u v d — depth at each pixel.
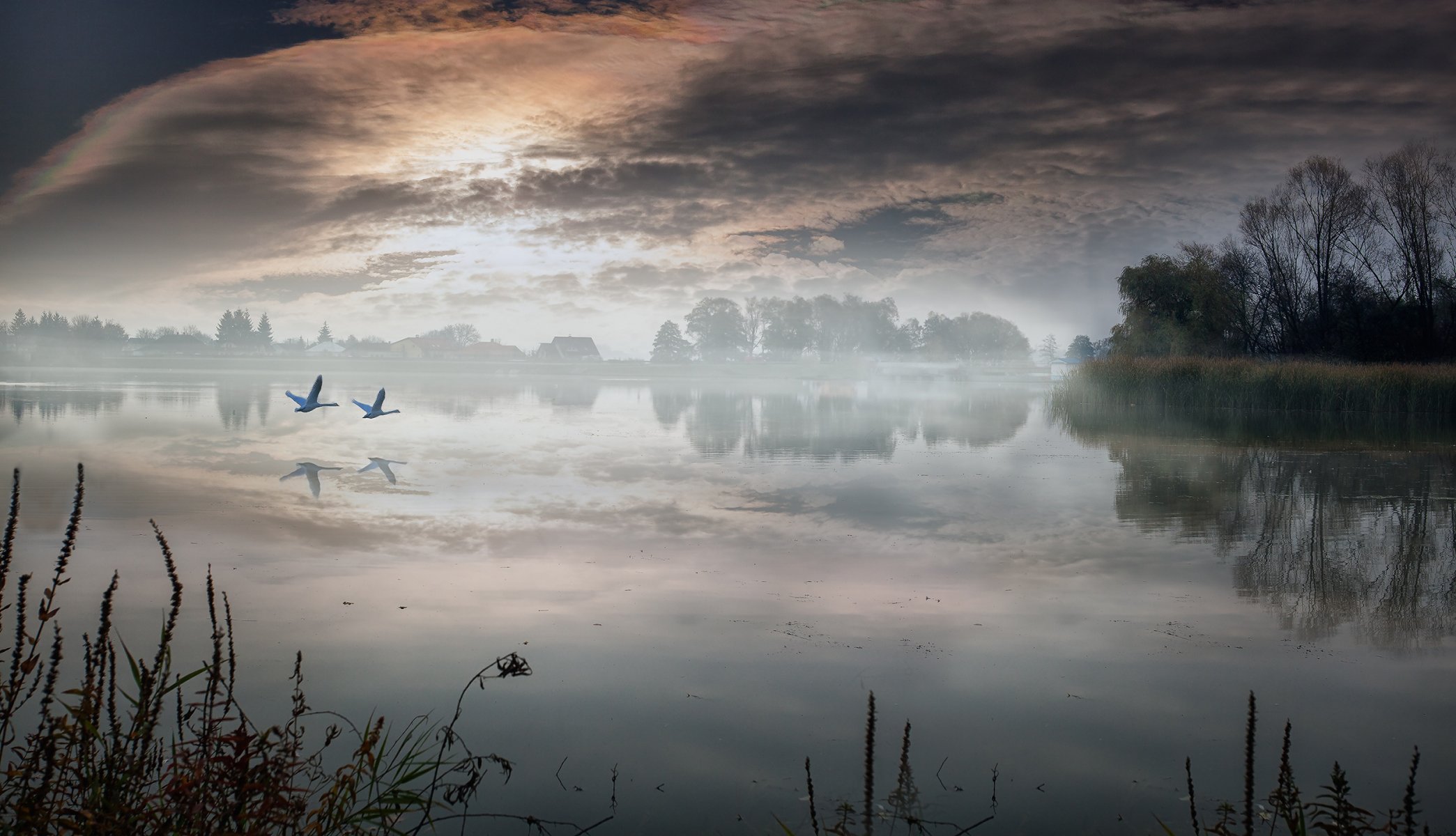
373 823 4.09
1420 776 4.66
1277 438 23.50
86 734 3.35
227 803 3.47
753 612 7.59
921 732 5.23
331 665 6.13
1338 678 6.15
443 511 12.04
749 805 4.31
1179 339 49.69
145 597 7.70
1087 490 14.37
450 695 5.66
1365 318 48.50
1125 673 6.23
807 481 15.20
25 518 11.09
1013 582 8.65
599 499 13.14
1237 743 5.10
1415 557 9.77
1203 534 11.00
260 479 14.59
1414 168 47.12
